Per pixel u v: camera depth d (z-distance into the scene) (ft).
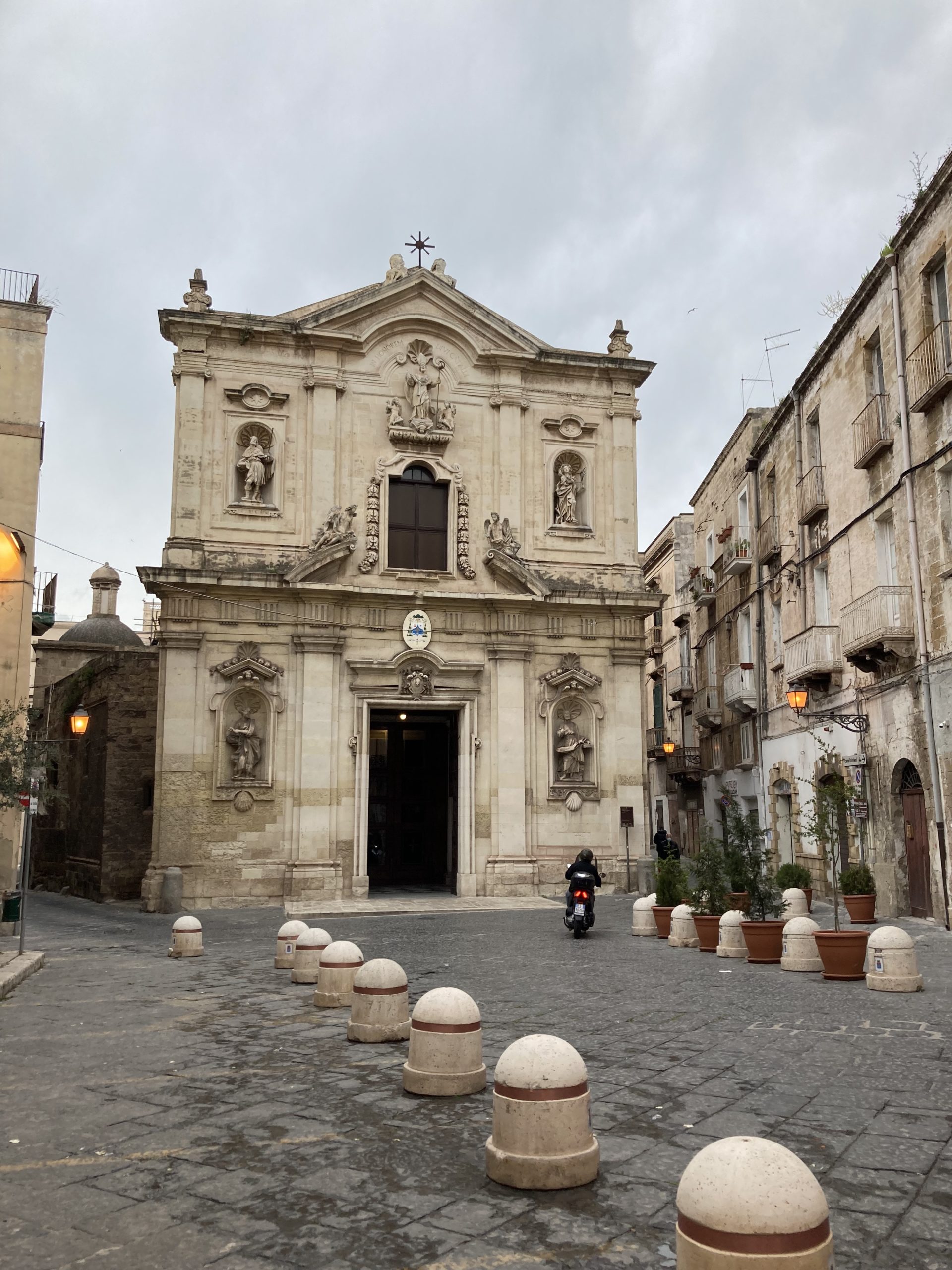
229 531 90.17
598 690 96.07
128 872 94.68
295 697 88.48
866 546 74.13
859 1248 15.33
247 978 45.98
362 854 88.02
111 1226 16.53
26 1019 35.73
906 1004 35.55
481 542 95.86
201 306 91.97
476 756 92.32
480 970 47.16
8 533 68.59
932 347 61.93
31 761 52.75
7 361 70.38
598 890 92.43
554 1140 18.10
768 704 101.35
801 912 60.49
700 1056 27.94
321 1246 15.65
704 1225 12.07
